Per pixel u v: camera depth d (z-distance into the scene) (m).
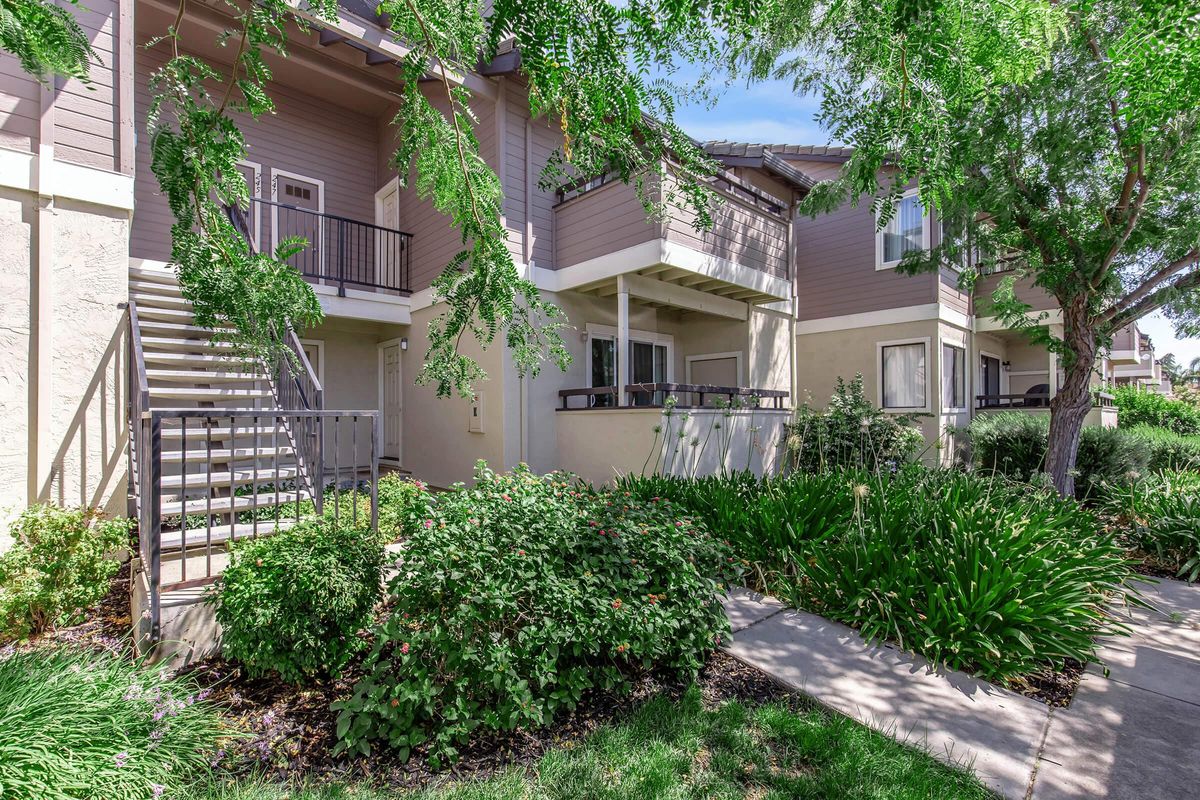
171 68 2.76
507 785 2.14
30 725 1.90
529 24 2.12
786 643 3.39
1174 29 3.46
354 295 8.33
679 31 2.15
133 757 2.02
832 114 3.31
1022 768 2.29
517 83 7.55
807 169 12.01
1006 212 6.04
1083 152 5.38
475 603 2.57
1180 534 5.05
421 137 3.13
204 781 2.13
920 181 2.67
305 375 5.14
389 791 2.12
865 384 10.90
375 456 3.78
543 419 7.86
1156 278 6.28
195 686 2.72
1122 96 4.91
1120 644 3.48
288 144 8.53
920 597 3.51
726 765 2.27
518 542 2.92
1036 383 13.89
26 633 3.19
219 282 2.92
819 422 8.21
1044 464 7.32
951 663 3.16
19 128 4.28
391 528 4.57
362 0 6.87
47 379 4.33
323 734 2.46
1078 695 2.88
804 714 2.65
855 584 3.74
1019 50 2.41
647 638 2.78
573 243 7.99
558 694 2.57
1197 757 2.36
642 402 8.22
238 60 2.87
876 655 3.25
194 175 2.83
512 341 3.76
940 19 2.21
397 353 9.48
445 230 7.97
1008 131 5.36
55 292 4.39
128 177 4.73
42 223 4.34
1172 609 4.05
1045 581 3.43
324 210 8.89
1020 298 11.53
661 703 2.70
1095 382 14.01
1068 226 6.00
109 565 3.64
